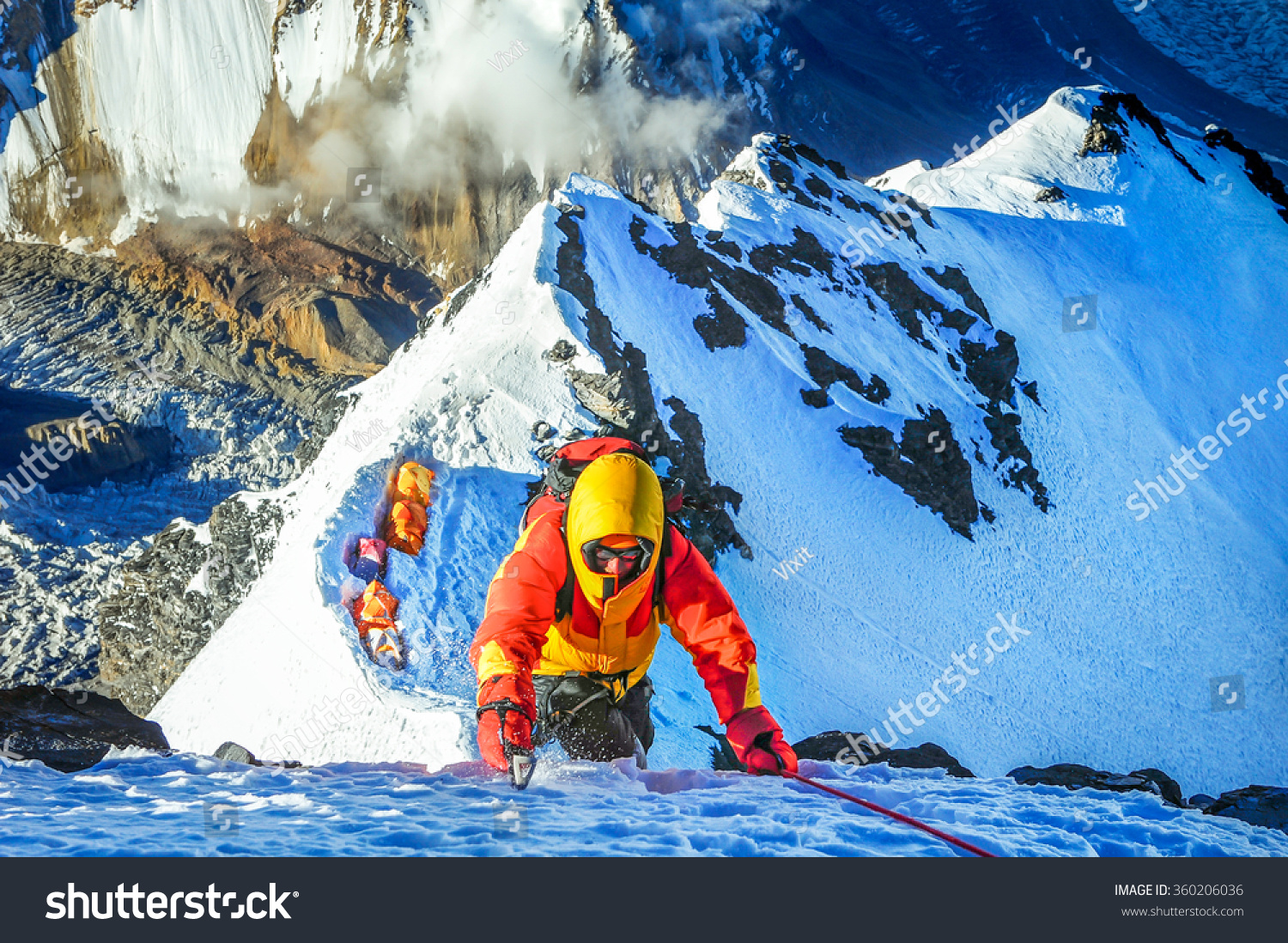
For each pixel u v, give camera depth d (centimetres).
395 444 3259
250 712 2088
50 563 10406
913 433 4631
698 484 3962
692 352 4572
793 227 5672
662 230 5162
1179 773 3816
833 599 3909
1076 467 5294
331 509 2669
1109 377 6009
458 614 2405
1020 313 6153
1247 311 6912
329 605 2273
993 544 4569
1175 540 5025
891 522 4366
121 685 3894
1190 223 7556
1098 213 7400
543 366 3881
